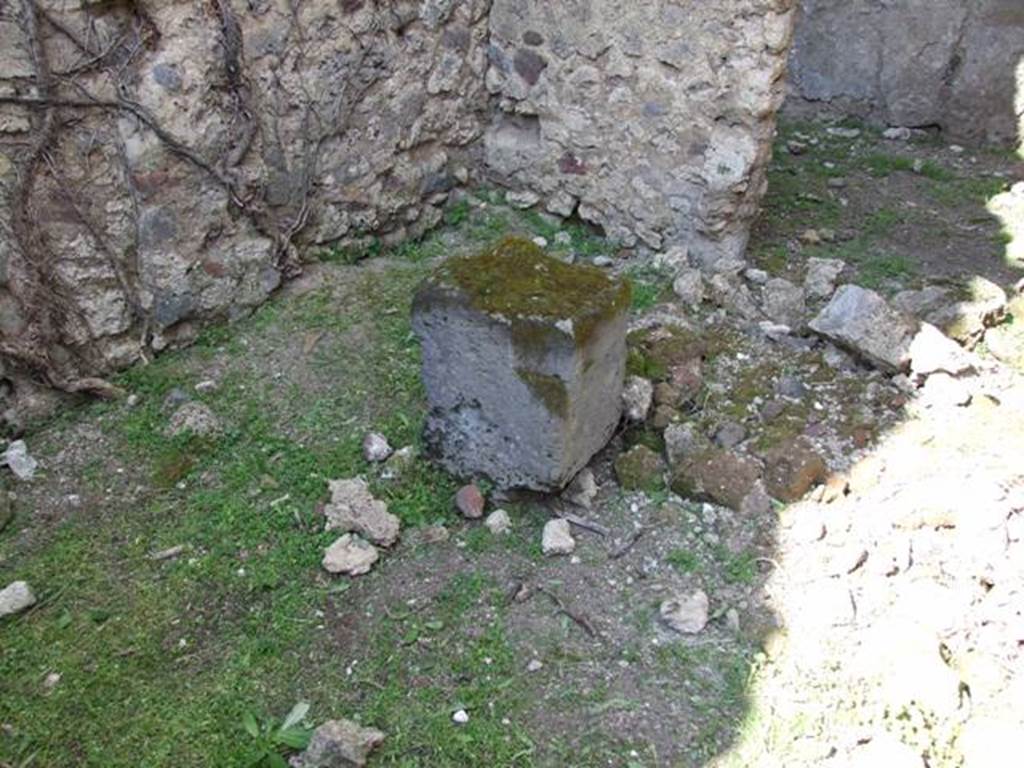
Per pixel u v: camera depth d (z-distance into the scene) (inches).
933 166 219.3
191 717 97.6
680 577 113.1
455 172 188.2
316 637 106.3
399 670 102.3
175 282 145.6
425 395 137.4
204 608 110.0
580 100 174.2
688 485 122.8
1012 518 115.1
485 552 116.0
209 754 93.8
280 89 151.3
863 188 208.2
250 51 145.9
